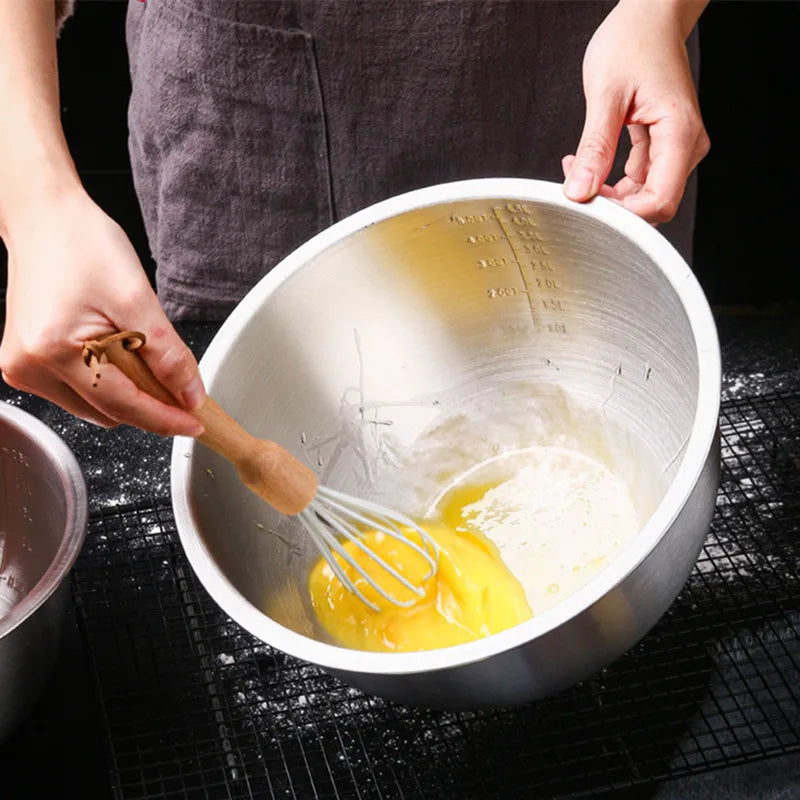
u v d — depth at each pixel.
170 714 0.96
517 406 0.97
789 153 1.62
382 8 1.00
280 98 1.05
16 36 0.82
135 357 0.67
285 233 1.14
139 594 1.04
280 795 0.91
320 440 0.92
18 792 0.94
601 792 0.88
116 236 0.70
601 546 0.88
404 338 0.93
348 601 0.87
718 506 1.06
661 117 0.89
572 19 1.02
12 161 0.75
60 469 0.92
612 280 0.85
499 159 1.10
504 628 0.83
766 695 0.93
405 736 0.93
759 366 1.19
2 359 0.70
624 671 0.95
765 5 1.51
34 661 0.86
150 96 1.10
